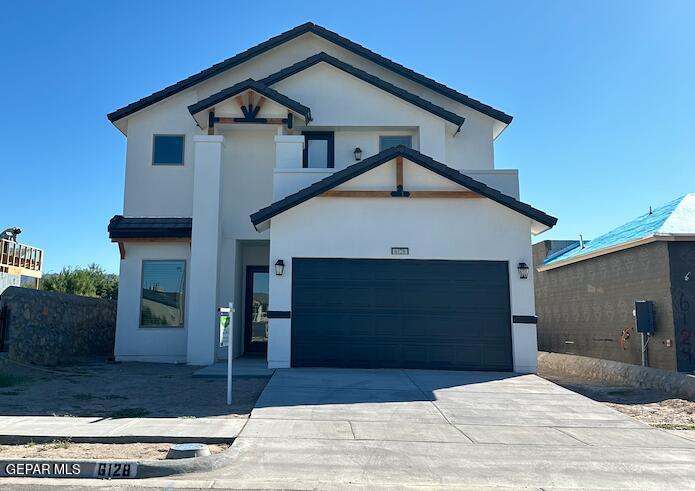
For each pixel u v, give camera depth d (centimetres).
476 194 1359
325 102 1672
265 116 1585
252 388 1121
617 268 1513
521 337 1319
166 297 1579
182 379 1226
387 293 1345
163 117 1706
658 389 1232
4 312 1301
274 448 720
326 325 1330
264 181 1623
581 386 1329
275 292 1335
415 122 1666
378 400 995
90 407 930
